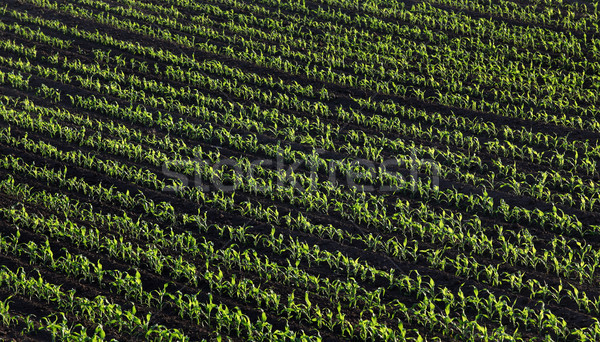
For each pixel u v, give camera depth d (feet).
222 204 122.62
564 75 159.63
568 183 124.16
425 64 169.27
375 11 195.00
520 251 107.76
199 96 157.07
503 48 170.30
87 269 104.99
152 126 148.56
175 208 123.24
